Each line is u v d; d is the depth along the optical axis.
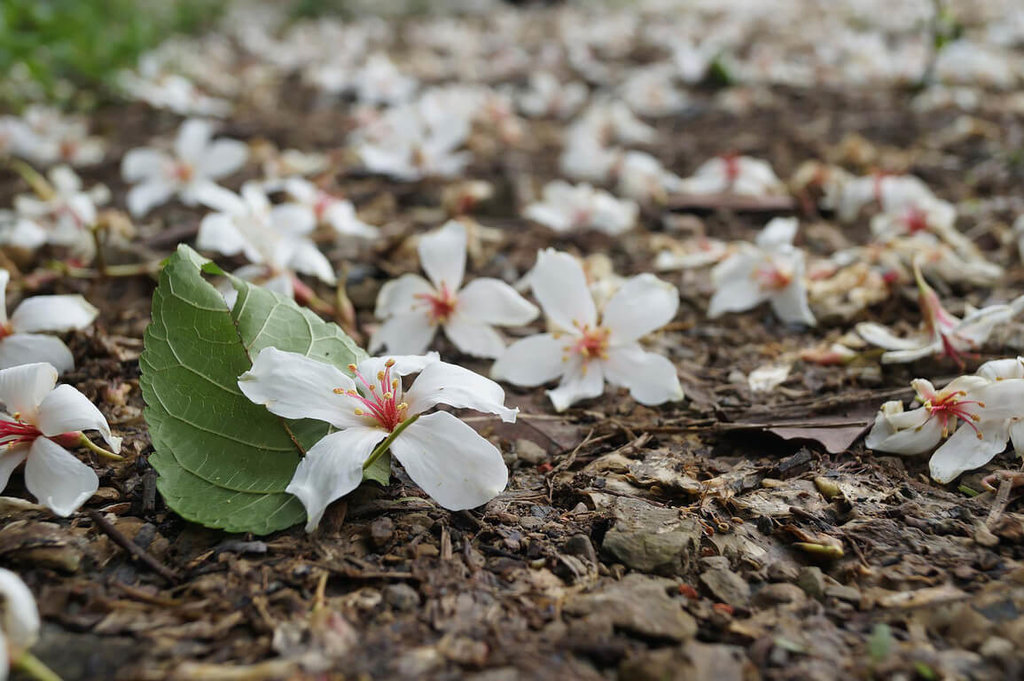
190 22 1.09
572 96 0.75
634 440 0.36
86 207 0.46
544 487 0.34
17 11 0.69
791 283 0.41
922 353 0.37
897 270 0.42
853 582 0.31
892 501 0.33
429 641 0.29
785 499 0.33
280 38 1.12
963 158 0.56
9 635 0.28
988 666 0.29
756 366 0.39
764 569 0.31
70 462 0.32
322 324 0.34
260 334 0.33
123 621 0.30
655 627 0.30
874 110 0.69
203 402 0.32
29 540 0.31
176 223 0.50
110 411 0.36
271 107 0.75
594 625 0.30
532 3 1.44
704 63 0.82
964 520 0.32
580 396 0.36
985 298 0.42
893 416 0.34
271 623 0.30
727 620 0.30
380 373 0.32
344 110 0.75
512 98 0.80
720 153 0.60
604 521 0.32
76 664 0.29
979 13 1.08
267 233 0.40
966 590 0.30
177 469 0.32
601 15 1.27
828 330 0.41
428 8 1.42
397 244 0.47
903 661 0.29
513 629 0.30
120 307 0.42
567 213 0.49
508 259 0.47
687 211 0.51
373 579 0.31
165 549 0.31
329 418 0.32
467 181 0.55
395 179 0.55
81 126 0.63
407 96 0.77
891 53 0.88
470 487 0.31
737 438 0.36
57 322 0.37
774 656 0.29
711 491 0.33
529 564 0.31
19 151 0.56
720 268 0.42
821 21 1.13
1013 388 0.33
